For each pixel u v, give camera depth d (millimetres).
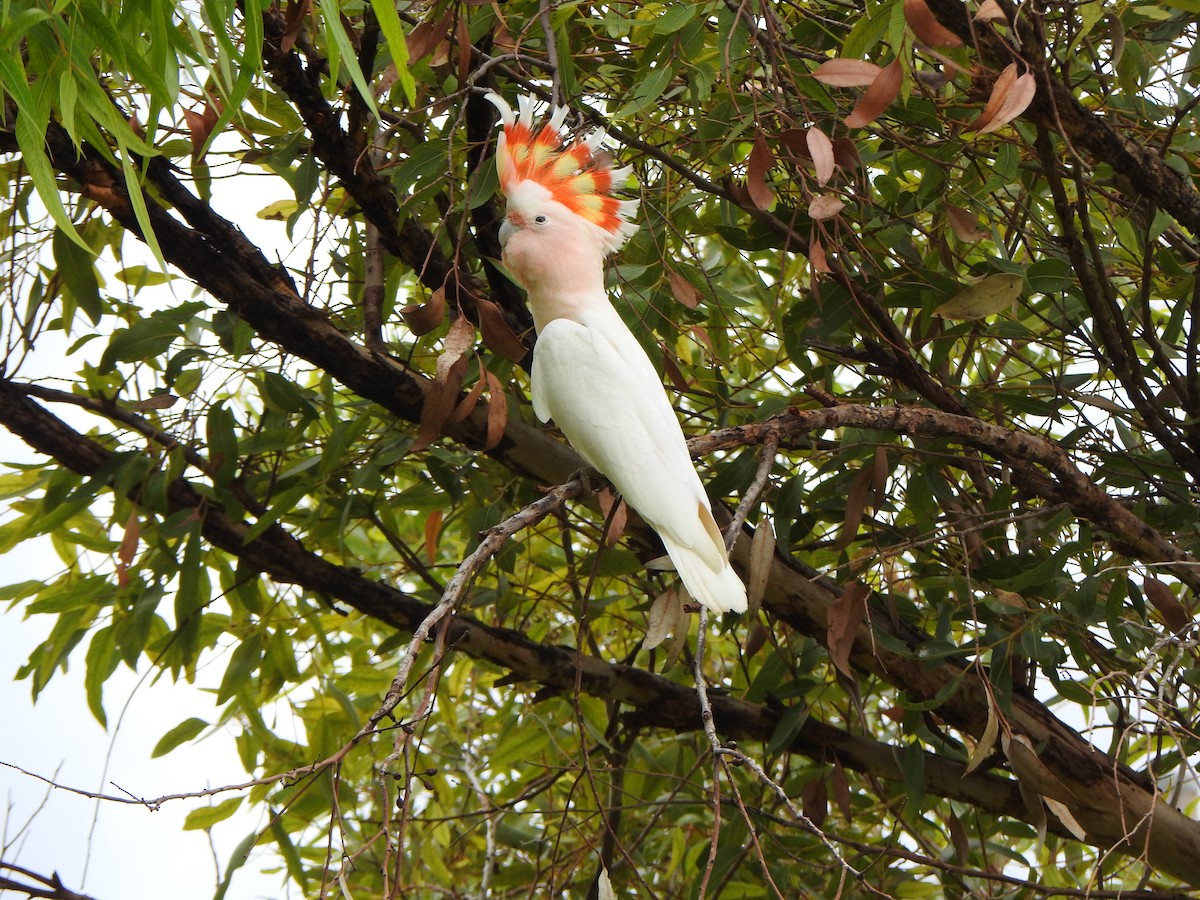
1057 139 7184
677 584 6016
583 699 8930
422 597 8508
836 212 5801
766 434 5953
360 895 9195
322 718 8414
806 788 7555
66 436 7719
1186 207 6516
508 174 6770
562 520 8234
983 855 7949
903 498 8250
